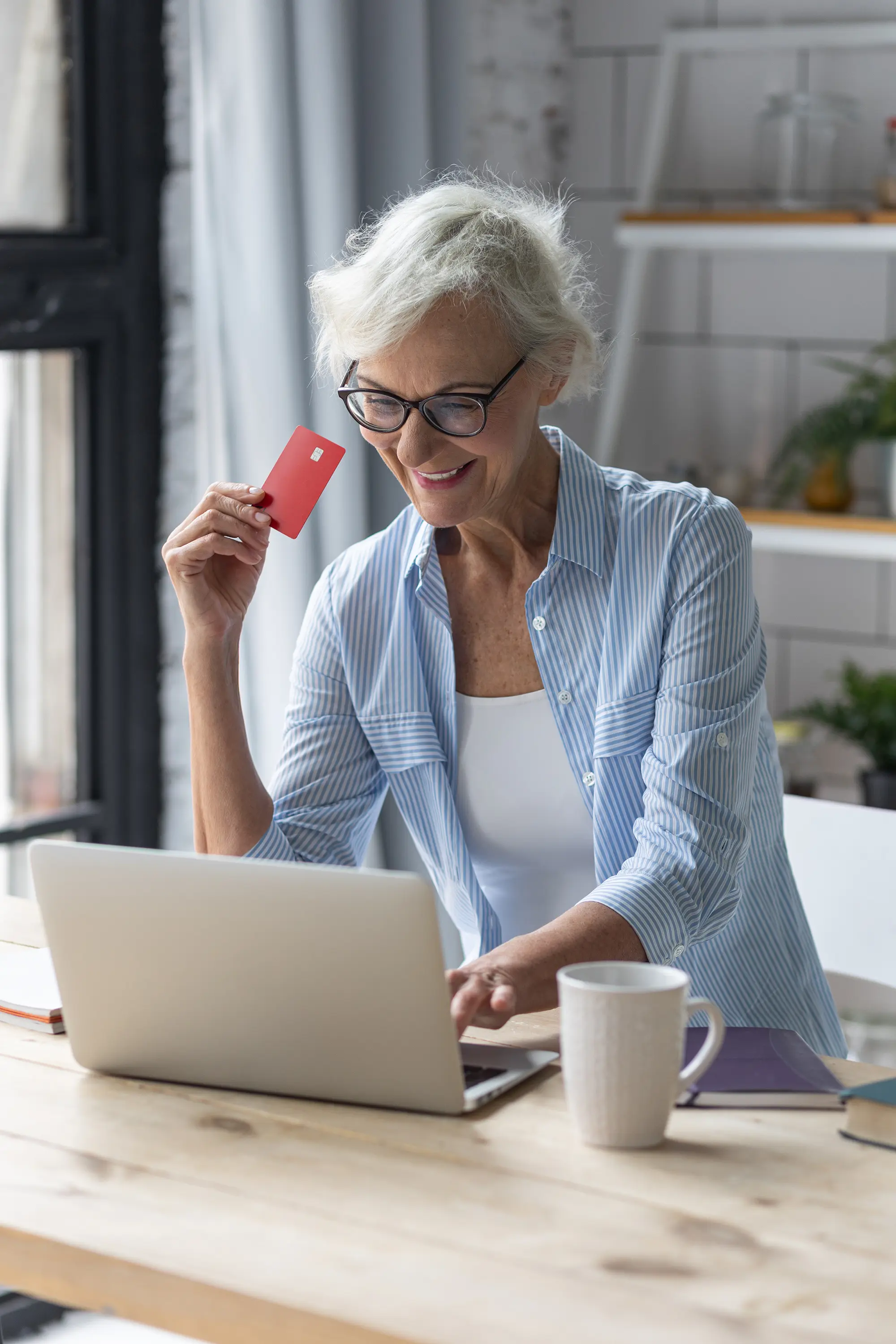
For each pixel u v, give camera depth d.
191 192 2.98
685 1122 1.21
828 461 3.42
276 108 2.70
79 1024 1.30
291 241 2.74
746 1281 0.97
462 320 1.46
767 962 1.80
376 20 2.91
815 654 3.71
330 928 1.19
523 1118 1.22
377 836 3.02
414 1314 0.94
